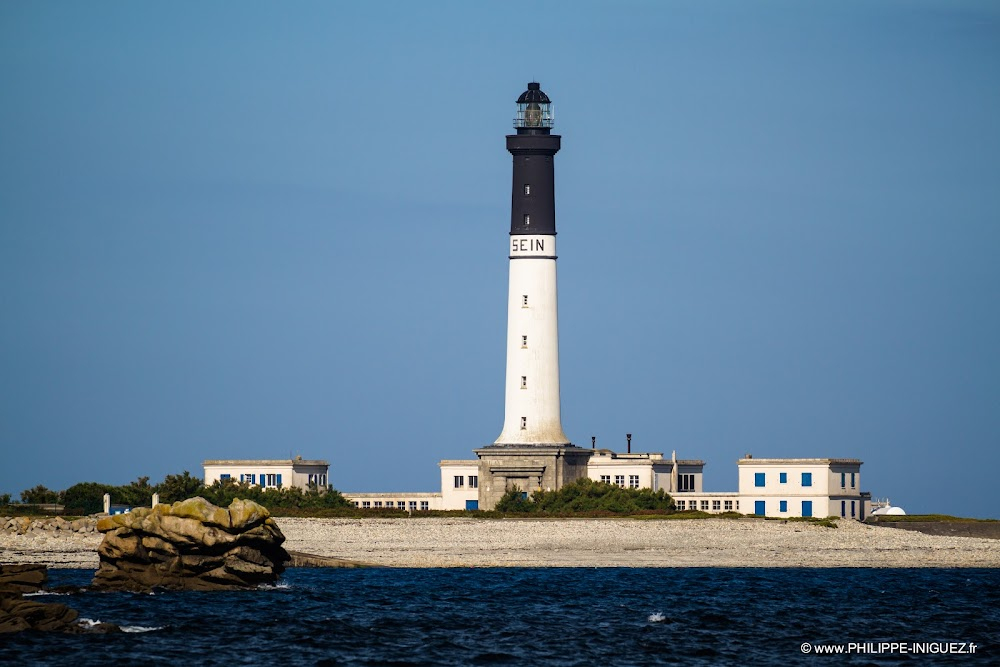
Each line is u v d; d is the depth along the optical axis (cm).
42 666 17500
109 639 18988
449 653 18788
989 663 18750
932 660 18900
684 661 18600
